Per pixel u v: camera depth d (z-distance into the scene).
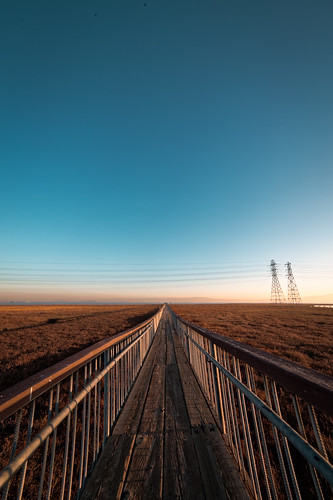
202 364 3.73
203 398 3.38
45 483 2.38
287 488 1.19
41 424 3.46
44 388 1.24
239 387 1.70
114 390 2.75
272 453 2.89
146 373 4.71
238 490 1.66
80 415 3.81
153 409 3.04
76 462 2.68
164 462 2.00
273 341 9.70
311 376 0.91
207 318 21.48
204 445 2.21
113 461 2.01
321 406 0.80
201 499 1.61
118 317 23.84
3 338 11.59
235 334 11.71
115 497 1.64
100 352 2.18
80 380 5.44
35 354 7.87
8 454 2.79
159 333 11.89
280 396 4.48
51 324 17.75
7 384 5.32
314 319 19.89
